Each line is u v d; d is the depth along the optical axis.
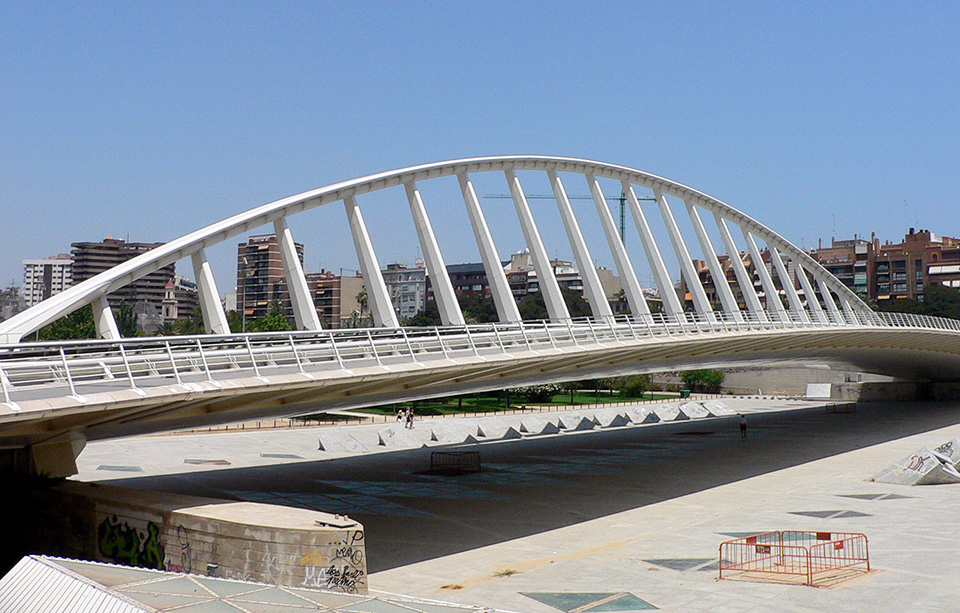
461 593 24.56
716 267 64.12
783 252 78.31
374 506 38.59
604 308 48.88
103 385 25.39
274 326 91.75
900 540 29.78
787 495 41.72
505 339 35.81
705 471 50.50
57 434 28.00
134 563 25.06
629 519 36.09
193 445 61.69
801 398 120.31
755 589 23.72
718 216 68.62
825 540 29.92
